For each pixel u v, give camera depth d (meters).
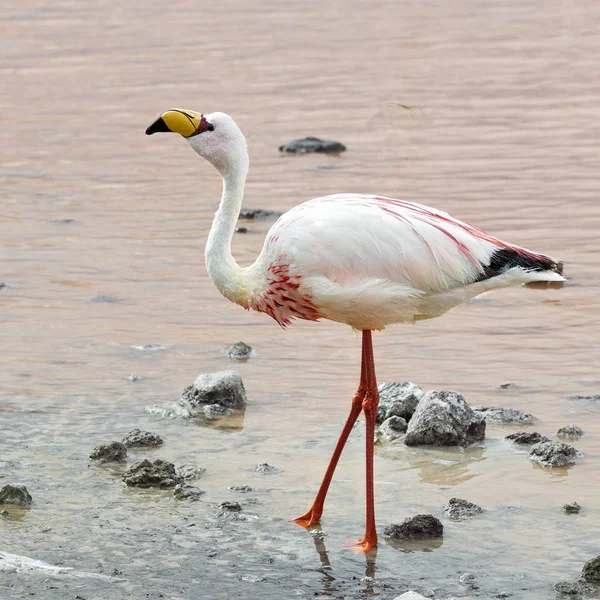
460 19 40.56
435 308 10.21
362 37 37.47
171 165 24.59
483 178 22.50
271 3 44.00
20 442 11.74
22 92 30.80
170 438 11.86
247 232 19.20
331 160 24.28
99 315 15.74
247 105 28.92
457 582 9.02
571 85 30.55
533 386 12.95
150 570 9.25
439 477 10.88
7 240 19.28
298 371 13.65
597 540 9.59
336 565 9.34
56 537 9.78
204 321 15.53
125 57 34.72
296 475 10.99
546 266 10.14
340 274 9.94
